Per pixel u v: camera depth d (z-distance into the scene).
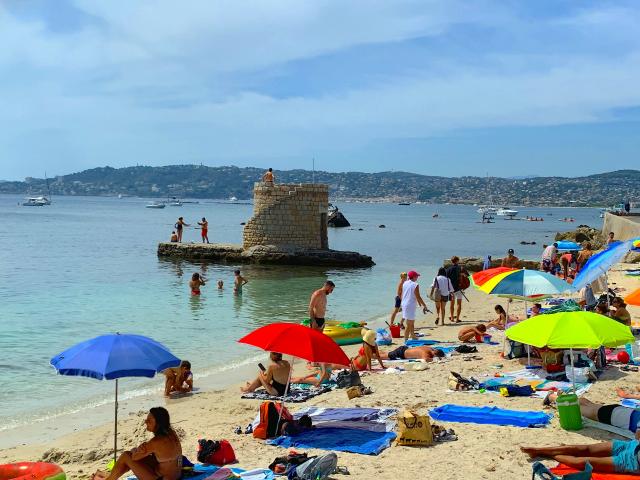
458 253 64.06
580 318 10.40
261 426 10.98
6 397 15.19
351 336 20.56
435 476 8.88
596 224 159.25
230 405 13.77
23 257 54.09
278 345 10.05
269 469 9.30
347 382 14.12
